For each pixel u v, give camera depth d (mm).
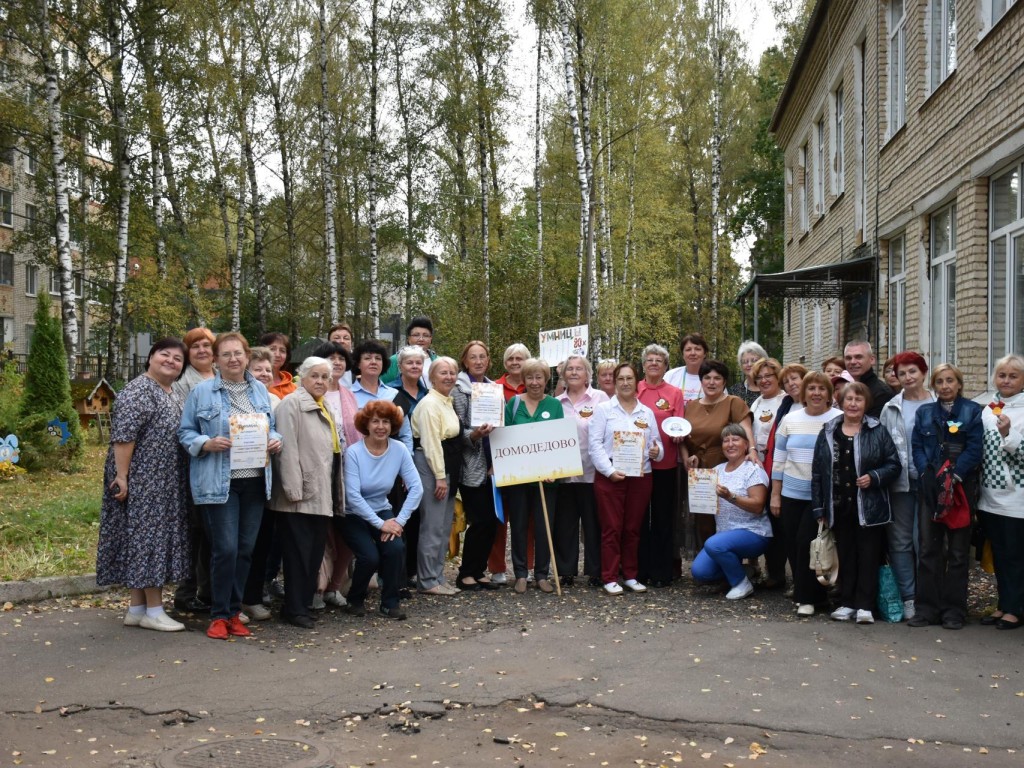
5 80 24703
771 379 9375
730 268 42562
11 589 8117
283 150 36938
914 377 8031
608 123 28641
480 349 9359
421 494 8281
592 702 5633
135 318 28531
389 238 40500
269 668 6336
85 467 17594
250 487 7301
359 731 5203
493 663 6500
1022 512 7391
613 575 9133
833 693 5809
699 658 6609
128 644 6832
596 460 9070
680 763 4746
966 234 11164
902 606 7934
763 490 8914
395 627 7621
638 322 31062
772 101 38969
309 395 7684
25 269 43500
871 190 15953
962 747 4957
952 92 11703
